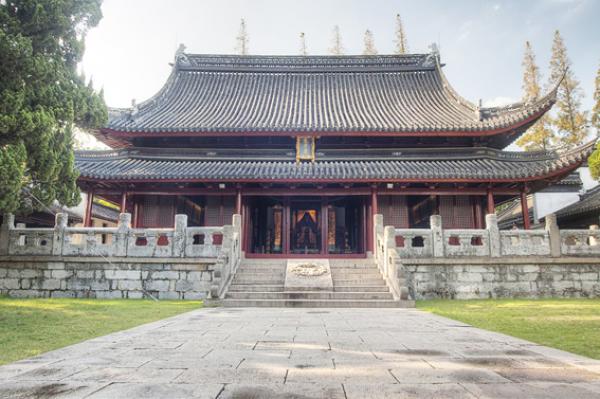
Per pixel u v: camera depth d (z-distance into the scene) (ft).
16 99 43.11
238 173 88.48
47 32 47.73
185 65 131.34
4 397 16.21
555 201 129.08
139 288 64.95
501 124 93.50
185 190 94.17
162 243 93.66
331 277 65.26
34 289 65.10
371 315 45.47
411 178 86.74
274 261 73.05
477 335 31.42
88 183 90.89
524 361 22.47
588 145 80.48
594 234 67.67
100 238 75.66
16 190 43.52
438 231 67.82
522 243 67.67
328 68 132.46
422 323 38.47
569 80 152.35
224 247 64.85
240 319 41.27
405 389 17.20
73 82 52.70
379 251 70.23
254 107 114.83
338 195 96.84
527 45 169.07
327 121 102.12
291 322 39.01
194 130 94.68
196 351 24.99
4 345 27.89
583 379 18.84
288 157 100.01
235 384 17.90
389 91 123.95
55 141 49.98
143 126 95.76
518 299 65.00
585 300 62.64
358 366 21.22
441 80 123.85
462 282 66.69
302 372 19.98
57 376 19.26
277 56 133.08
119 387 17.46
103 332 33.42
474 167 92.38
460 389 17.21
